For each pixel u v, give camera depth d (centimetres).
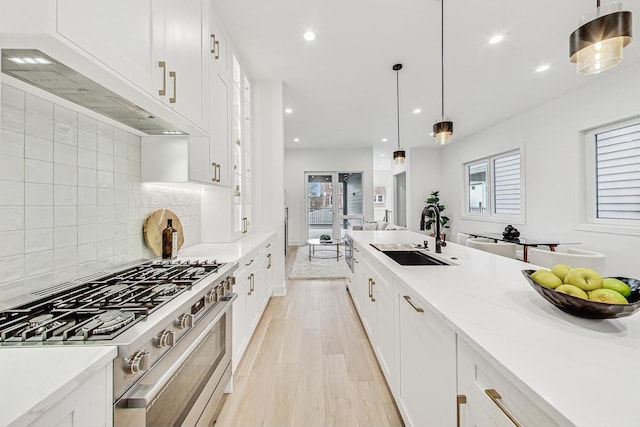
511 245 301
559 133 401
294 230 802
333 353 220
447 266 163
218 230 264
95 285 117
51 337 74
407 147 770
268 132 362
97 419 66
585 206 371
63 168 120
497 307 98
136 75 105
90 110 127
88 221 133
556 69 324
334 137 659
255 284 246
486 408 72
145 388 79
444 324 96
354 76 343
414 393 125
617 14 110
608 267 335
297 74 340
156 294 104
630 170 324
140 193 174
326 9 224
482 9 225
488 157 574
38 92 106
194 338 111
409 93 395
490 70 327
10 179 99
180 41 141
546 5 220
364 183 793
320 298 352
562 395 51
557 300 88
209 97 180
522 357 65
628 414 46
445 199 745
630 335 75
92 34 84
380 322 188
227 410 158
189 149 176
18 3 71
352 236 328
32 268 107
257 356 216
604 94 339
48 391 54
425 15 232
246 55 295
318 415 155
